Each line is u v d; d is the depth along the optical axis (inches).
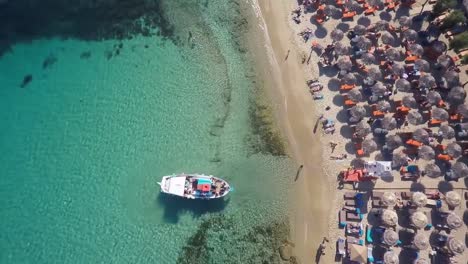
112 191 1366.9
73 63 1512.1
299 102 1448.1
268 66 1494.8
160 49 1535.4
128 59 1521.9
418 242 1219.2
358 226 1288.1
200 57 1519.4
